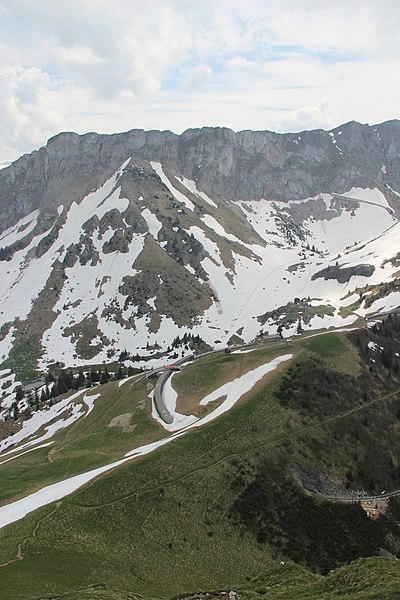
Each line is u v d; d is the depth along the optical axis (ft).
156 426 417.08
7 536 254.68
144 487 311.06
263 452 359.66
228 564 270.46
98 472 332.19
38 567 225.76
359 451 387.96
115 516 284.41
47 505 289.33
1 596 193.16
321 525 316.60
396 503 349.20
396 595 171.42
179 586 240.32
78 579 223.30
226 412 401.90
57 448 430.61
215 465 339.77
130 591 224.94
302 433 387.34
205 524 295.48
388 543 316.19
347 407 431.84
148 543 270.46
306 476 351.87
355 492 353.72
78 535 263.08
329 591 195.52
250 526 302.45
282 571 245.45
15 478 363.35
